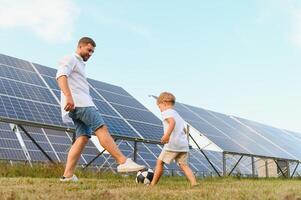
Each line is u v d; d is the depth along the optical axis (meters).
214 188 5.49
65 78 6.12
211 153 30.48
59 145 19.69
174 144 6.59
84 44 6.48
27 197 3.24
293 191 4.10
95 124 6.10
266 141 28.20
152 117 22.34
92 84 22.00
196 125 21.97
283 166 29.94
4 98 14.44
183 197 3.73
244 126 30.17
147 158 22.61
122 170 5.94
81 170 12.31
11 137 18.08
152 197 3.64
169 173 21.77
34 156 17.50
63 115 6.43
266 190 4.62
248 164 32.25
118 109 20.03
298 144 34.31
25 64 19.45
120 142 23.00
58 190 4.23
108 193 3.65
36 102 15.59
